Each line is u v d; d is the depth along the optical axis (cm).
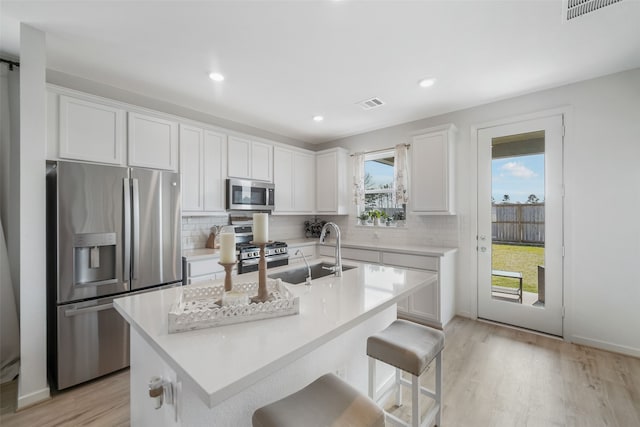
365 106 339
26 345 192
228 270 129
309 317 123
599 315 266
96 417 182
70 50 224
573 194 278
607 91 262
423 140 355
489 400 196
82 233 216
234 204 352
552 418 178
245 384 79
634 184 251
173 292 158
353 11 180
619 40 211
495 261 326
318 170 473
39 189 197
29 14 181
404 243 398
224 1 171
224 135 349
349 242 429
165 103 325
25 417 181
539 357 251
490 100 323
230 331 108
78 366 214
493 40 211
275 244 375
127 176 239
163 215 262
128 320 124
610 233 261
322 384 113
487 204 331
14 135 234
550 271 292
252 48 221
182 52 227
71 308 212
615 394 200
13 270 232
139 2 172
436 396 167
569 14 182
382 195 436
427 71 257
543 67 250
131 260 240
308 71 257
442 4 174
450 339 287
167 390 107
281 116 375
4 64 229
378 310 138
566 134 281
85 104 239
